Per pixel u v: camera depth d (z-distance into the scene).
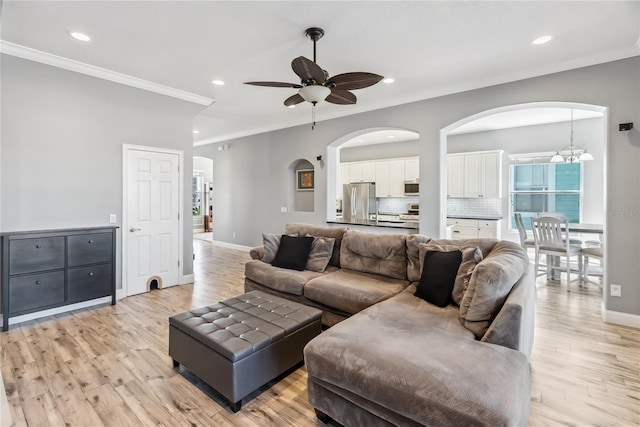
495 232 6.57
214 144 8.15
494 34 2.84
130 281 4.14
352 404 1.66
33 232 3.17
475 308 1.93
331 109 5.21
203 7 2.42
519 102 3.72
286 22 2.64
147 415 1.87
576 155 5.95
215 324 2.22
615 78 3.16
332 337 1.84
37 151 3.37
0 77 3.13
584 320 3.28
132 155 4.14
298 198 6.75
